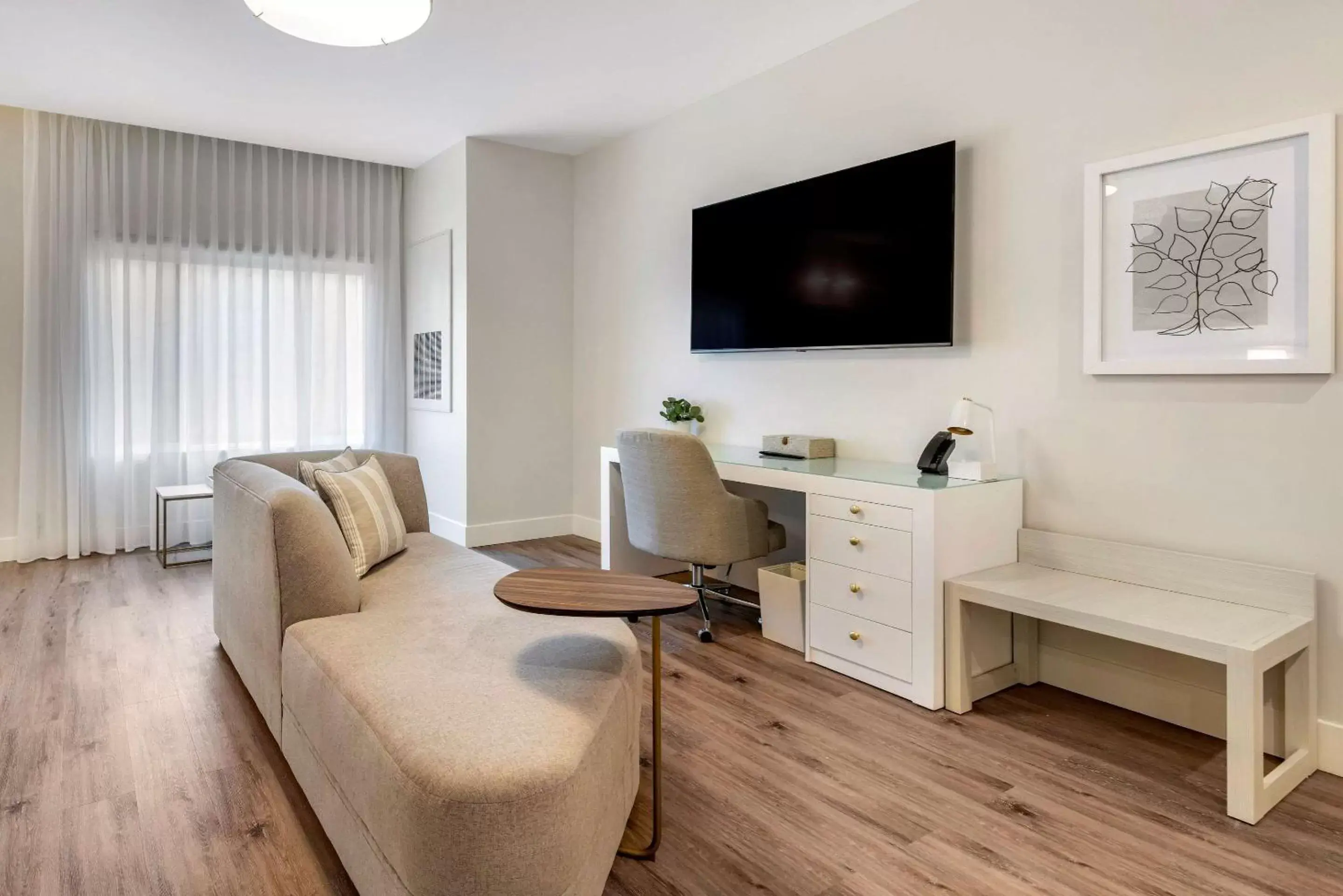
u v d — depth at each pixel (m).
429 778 1.29
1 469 4.39
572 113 4.30
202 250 4.79
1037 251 2.71
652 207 4.50
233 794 1.98
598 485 5.04
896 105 3.15
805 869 1.69
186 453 4.79
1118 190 2.47
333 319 5.26
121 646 3.05
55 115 4.35
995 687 2.66
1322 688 2.14
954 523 2.53
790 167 3.62
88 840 1.77
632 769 1.84
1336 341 2.07
